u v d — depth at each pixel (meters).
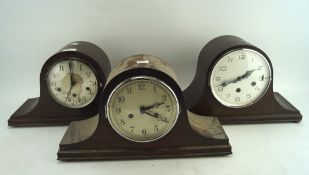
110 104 0.56
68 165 0.58
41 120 0.71
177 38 0.79
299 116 0.70
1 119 0.73
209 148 0.59
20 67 0.82
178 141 0.59
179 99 0.57
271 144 0.63
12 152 0.62
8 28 0.77
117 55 0.81
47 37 0.78
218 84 0.68
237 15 0.78
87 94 0.70
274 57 0.82
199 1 0.76
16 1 0.75
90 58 0.67
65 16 0.76
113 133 0.58
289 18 0.78
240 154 0.60
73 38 0.79
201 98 0.69
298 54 0.82
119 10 0.76
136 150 0.59
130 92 0.56
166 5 0.76
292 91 0.84
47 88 0.69
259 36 0.80
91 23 0.77
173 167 0.57
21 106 0.75
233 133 0.67
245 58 0.66
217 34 0.79
